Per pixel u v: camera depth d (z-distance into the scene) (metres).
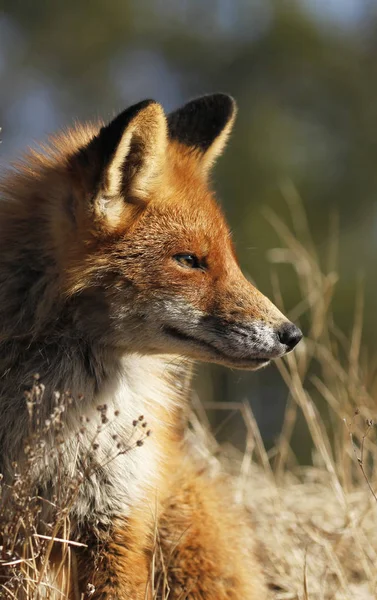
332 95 39.06
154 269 8.87
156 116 8.72
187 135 10.85
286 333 9.30
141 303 8.86
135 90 40.44
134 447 8.74
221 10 42.06
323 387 13.21
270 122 37.34
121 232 8.80
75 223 8.75
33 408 8.70
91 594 8.45
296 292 30.78
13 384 8.81
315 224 35.19
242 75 39.69
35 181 9.34
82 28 41.53
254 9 40.94
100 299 8.84
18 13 41.31
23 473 8.25
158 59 41.28
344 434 11.69
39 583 8.03
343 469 11.66
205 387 20.14
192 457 10.83
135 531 8.91
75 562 8.62
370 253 34.44
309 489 13.20
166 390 9.76
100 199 8.62
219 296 9.14
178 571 9.59
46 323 8.83
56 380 8.84
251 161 36.12
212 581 9.70
